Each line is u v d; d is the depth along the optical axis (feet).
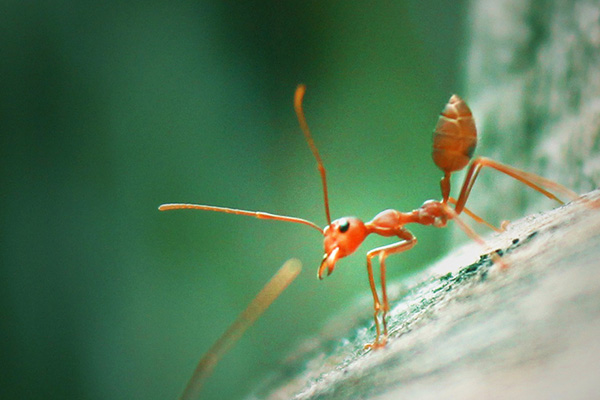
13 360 0.38
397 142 0.41
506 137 0.22
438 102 0.40
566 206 0.15
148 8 0.41
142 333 0.39
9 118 0.39
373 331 0.16
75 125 0.40
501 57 0.22
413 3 0.39
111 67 0.41
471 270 0.15
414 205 0.41
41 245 0.39
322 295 0.38
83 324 0.39
